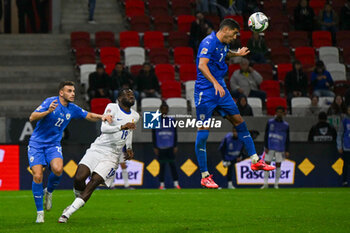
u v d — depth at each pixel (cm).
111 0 7669
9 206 3297
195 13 7069
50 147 2533
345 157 4822
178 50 6269
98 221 2591
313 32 6781
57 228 2331
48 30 7644
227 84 5591
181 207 3219
